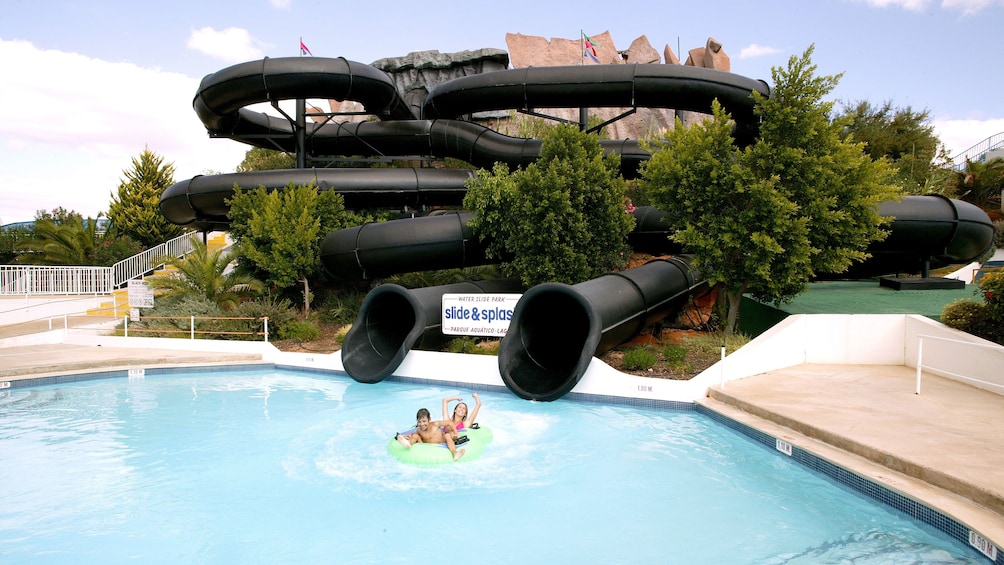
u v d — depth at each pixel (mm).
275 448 8492
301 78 19531
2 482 7230
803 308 15336
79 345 17625
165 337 17469
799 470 7254
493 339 14773
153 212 32438
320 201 18594
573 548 5453
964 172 28266
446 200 21031
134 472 7570
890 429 7270
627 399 10797
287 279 17750
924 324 11086
